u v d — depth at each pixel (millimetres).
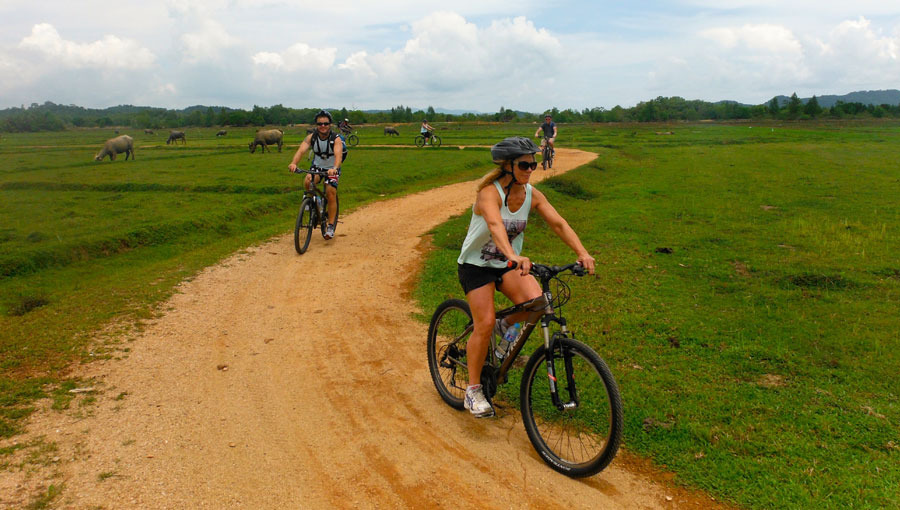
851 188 15211
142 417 3971
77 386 4387
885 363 4953
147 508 2992
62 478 3211
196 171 23484
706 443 3719
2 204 15844
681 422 3957
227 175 21500
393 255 8992
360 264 8445
